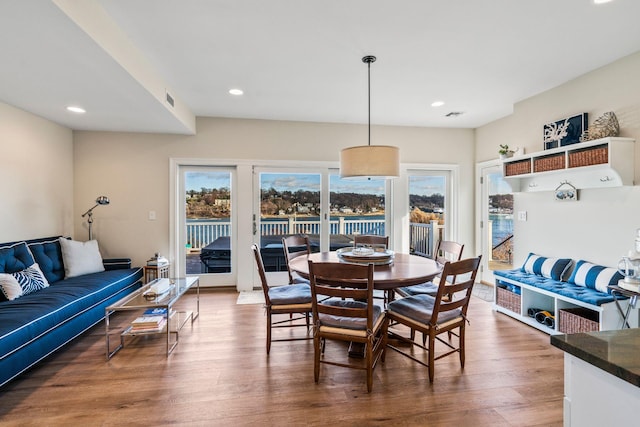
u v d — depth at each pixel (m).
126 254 4.30
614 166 2.62
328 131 4.68
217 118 4.44
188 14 2.08
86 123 3.85
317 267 2.05
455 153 5.00
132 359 2.51
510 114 4.25
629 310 2.29
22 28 1.78
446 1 1.96
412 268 2.57
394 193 4.89
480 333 3.02
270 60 2.75
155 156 4.34
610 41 2.46
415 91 3.48
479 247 4.95
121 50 2.27
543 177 3.53
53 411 1.87
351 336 2.08
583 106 3.10
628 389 0.78
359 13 2.08
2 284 2.60
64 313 2.54
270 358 2.52
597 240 2.99
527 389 2.11
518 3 1.98
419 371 2.32
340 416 1.83
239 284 4.54
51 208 3.76
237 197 4.53
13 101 3.06
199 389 2.10
